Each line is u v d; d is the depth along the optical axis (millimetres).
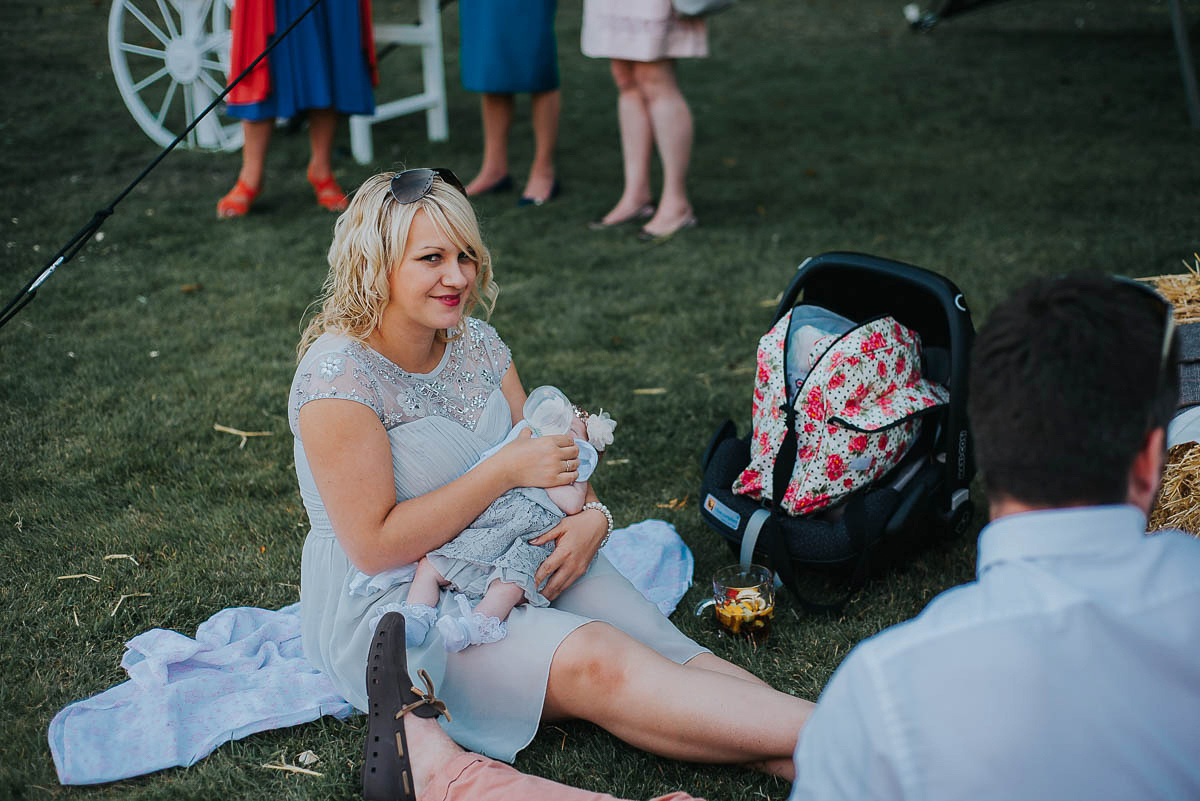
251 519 3158
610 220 5980
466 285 2176
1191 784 1204
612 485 3414
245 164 5980
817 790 1312
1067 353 1224
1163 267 4934
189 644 2518
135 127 7602
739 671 2166
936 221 5820
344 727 2320
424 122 8164
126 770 2145
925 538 2912
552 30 6055
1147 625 1199
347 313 2211
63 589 2793
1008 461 1257
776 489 2729
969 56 10094
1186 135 7211
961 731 1179
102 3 11195
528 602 2195
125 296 4863
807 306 2934
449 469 2273
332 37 5793
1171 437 2336
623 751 2227
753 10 12898
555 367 4223
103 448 3545
